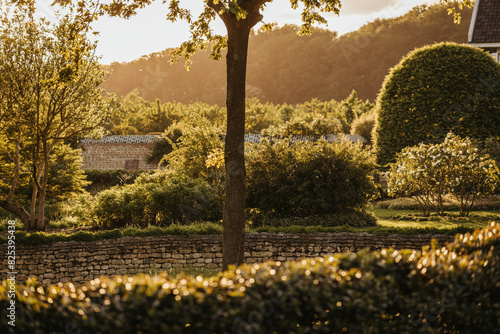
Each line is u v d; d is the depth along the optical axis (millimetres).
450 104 23641
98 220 15594
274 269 4047
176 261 12820
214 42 10469
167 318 3594
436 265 4168
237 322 3547
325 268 3973
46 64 13719
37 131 14359
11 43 13477
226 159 8258
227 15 8070
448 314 4117
